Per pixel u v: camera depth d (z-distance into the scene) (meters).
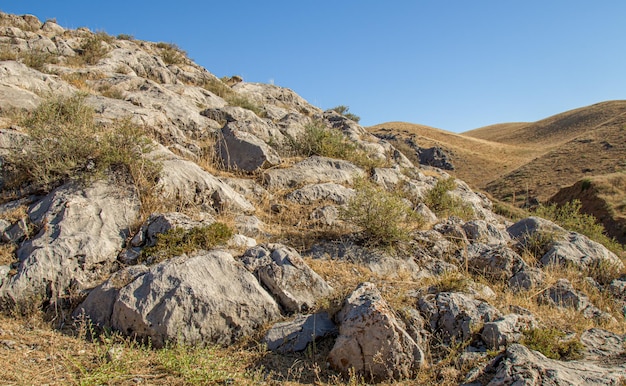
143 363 4.45
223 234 6.27
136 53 16.67
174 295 4.93
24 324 4.97
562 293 6.61
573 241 8.20
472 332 5.04
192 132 11.30
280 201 8.74
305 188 9.15
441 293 5.59
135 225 6.44
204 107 13.91
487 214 13.48
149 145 7.80
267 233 7.32
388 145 16.91
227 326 5.01
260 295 5.31
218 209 7.71
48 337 4.79
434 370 4.63
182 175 7.57
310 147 11.53
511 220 15.06
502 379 4.04
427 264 7.11
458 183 16.78
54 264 5.45
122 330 4.89
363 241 7.26
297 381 4.43
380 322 4.58
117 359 4.39
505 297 6.24
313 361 4.75
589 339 5.25
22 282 5.22
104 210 6.39
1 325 4.86
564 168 57.31
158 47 20.72
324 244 7.09
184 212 7.08
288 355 4.84
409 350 4.61
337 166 10.79
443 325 5.18
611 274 7.54
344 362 4.59
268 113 16.00
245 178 9.47
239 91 18.95
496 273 7.08
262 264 5.71
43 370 4.21
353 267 6.54
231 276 5.37
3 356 4.32
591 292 6.93
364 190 7.61
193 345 4.81
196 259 5.41
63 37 17.12
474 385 4.28
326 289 5.73
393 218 7.27
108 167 7.00
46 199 6.46
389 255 6.99
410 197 11.38
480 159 76.50
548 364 4.28
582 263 7.62
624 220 30.61
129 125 7.89
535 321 5.39
